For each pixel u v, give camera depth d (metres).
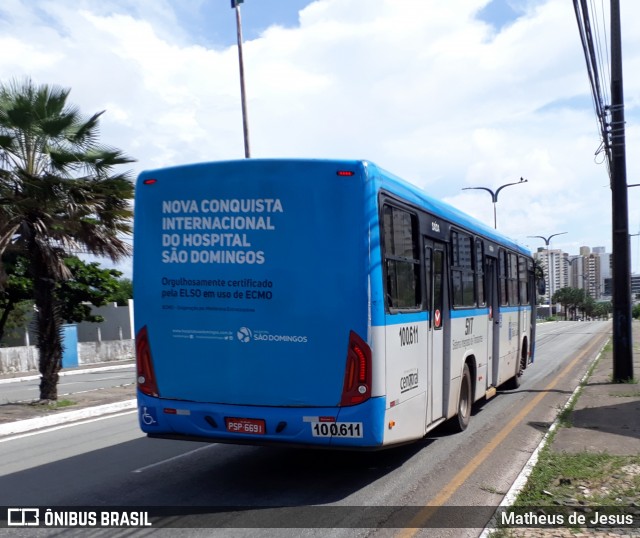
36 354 30.86
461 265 9.51
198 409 6.64
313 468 7.83
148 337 6.92
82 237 14.08
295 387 6.36
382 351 6.32
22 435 10.91
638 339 35.47
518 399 13.38
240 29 22.09
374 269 6.30
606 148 16.11
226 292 6.61
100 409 13.30
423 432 7.54
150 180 6.99
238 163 6.62
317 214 6.37
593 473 7.16
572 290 125.44
